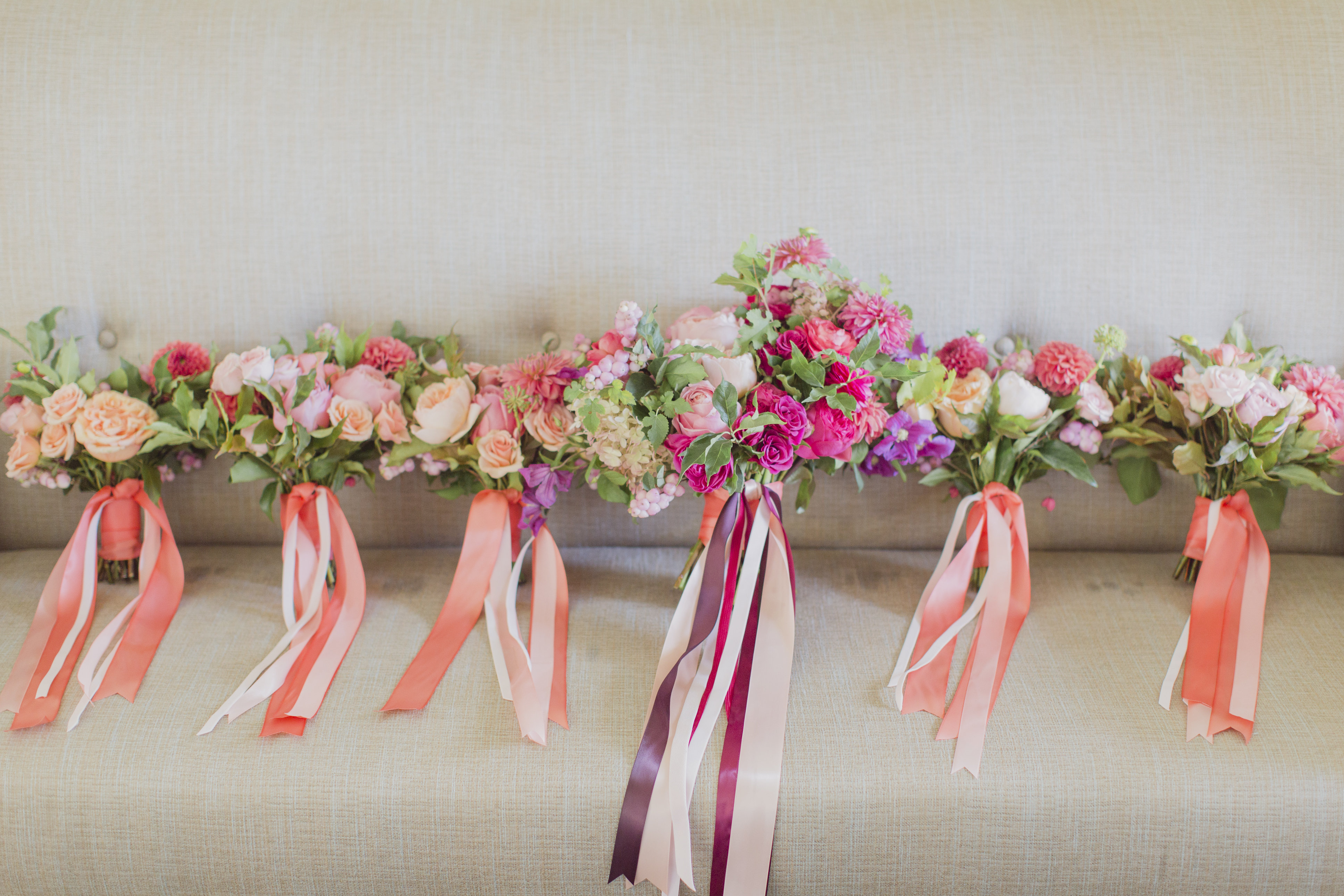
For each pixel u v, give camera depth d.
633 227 1.31
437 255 1.31
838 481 1.36
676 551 1.36
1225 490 1.19
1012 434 1.16
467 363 1.33
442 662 1.06
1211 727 0.95
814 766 0.92
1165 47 1.32
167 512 1.37
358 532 1.37
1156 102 1.31
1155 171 1.31
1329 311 1.32
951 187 1.31
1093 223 1.31
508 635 1.10
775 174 1.31
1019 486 1.22
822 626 1.15
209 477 1.36
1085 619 1.15
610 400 1.00
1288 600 1.17
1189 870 0.90
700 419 0.98
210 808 0.91
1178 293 1.32
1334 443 1.13
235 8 1.33
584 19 1.34
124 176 1.30
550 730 0.96
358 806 0.90
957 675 1.05
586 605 1.19
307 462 1.18
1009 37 1.33
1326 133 1.30
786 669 1.01
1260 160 1.31
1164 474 1.34
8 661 1.06
